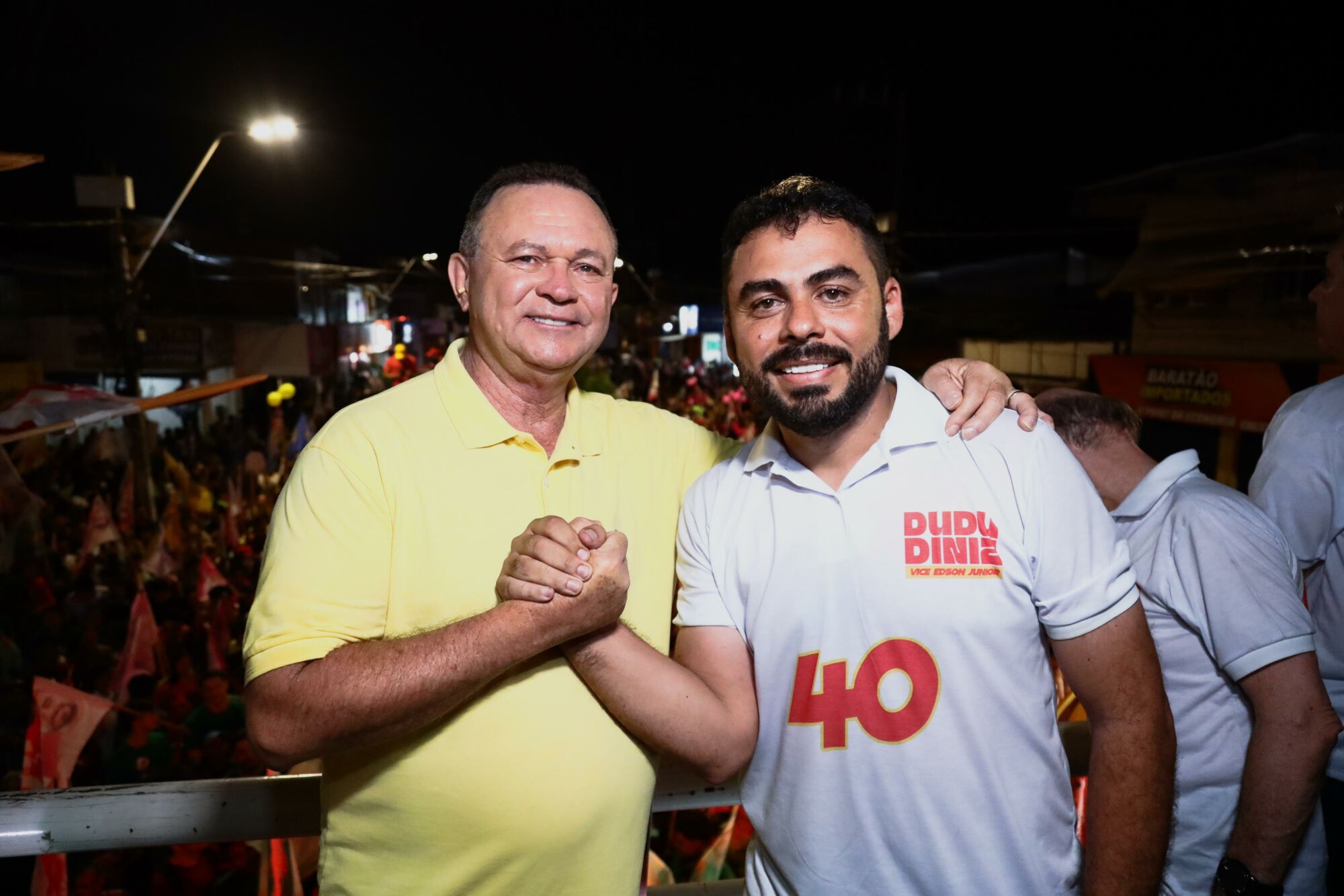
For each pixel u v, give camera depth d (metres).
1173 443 11.88
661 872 3.93
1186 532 1.92
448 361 1.91
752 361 1.72
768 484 1.77
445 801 1.65
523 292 1.84
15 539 6.77
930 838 1.59
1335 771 2.18
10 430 5.05
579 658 1.66
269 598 1.63
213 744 4.77
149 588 7.02
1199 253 12.55
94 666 5.81
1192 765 1.97
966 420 1.71
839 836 1.64
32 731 4.11
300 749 1.54
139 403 5.57
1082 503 1.63
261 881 3.66
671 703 1.66
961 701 1.59
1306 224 10.86
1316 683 1.79
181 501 10.38
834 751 1.64
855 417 1.71
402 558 1.73
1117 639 1.58
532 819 1.67
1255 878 1.81
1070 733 2.03
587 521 1.60
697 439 2.17
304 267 21.81
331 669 1.53
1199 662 1.94
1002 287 20.52
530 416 1.96
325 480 1.69
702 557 1.83
